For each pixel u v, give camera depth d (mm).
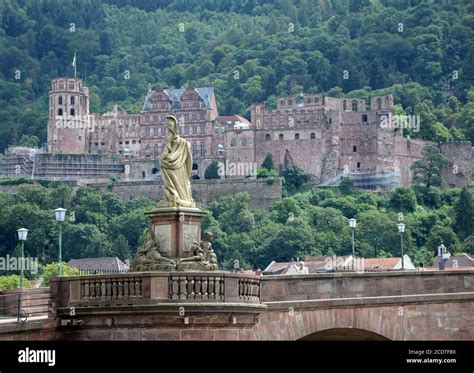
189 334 122688
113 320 122500
